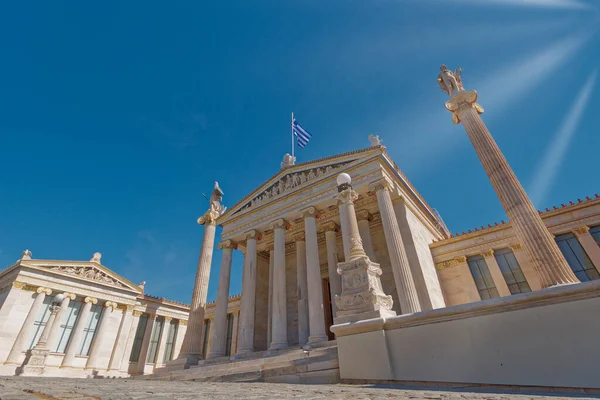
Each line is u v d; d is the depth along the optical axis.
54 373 32.88
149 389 6.14
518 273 23.22
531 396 5.69
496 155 17.39
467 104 20.02
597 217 21.78
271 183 30.62
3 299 33.19
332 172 25.69
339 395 5.54
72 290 37.19
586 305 7.62
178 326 45.38
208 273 30.09
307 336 25.05
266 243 33.59
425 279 21.16
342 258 29.41
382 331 10.16
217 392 5.69
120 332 39.34
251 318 24.73
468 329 8.81
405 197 25.78
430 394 6.07
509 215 15.93
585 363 7.19
